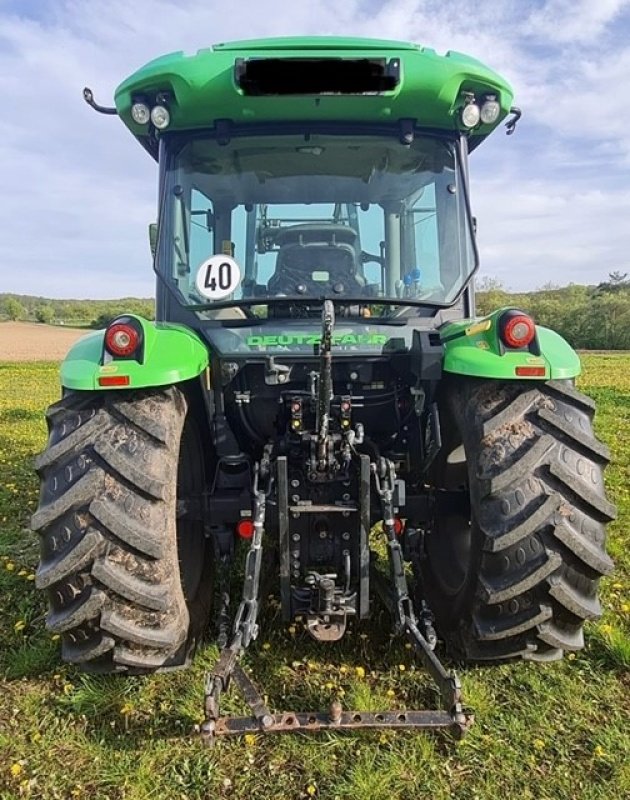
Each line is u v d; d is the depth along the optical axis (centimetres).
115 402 256
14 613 355
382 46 279
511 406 256
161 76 284
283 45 277
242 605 255
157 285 310
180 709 269
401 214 314
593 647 314
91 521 244
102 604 243
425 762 241
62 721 267
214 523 306
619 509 519
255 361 299
